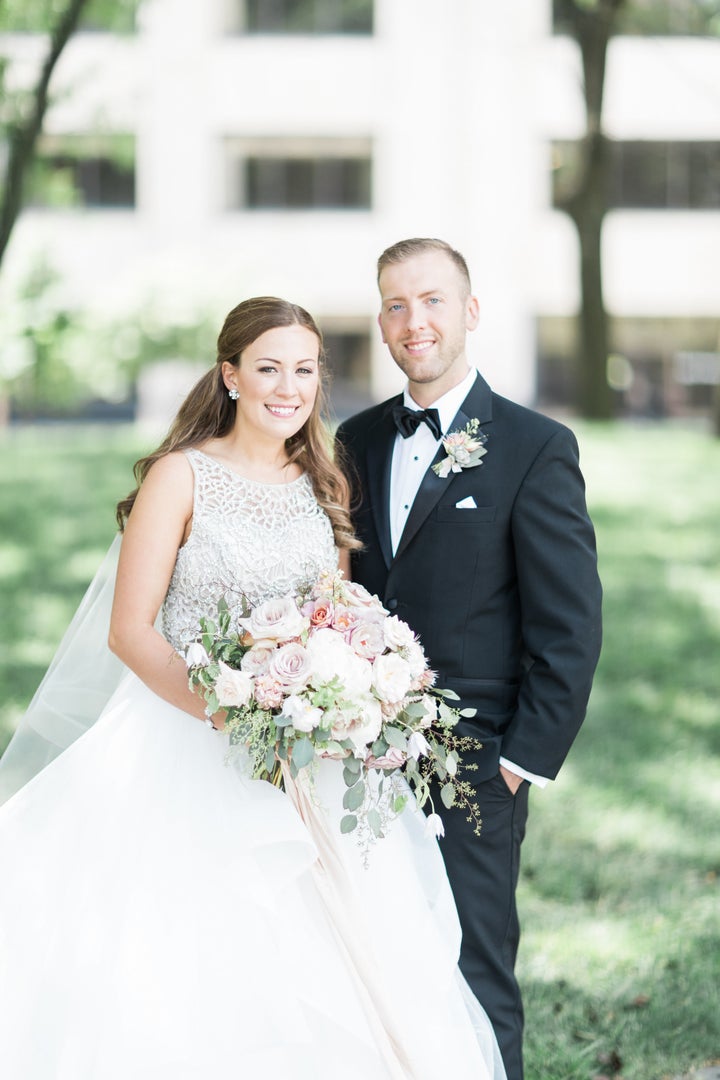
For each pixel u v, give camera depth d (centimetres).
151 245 2283
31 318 1387
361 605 265
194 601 279
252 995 249
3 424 2023
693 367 2436
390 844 276
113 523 960
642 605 776
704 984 361
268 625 254
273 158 2300
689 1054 330
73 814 271
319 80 2266
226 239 2306
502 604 296
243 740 252
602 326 1623
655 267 2373
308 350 282
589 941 388
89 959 254
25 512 1009
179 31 2234
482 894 293
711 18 1360
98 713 306
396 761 258
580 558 287
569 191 1600
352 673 249
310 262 2327
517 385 2342
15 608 743
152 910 256
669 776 522
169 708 277
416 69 2256
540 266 2306
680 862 445
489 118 2261
